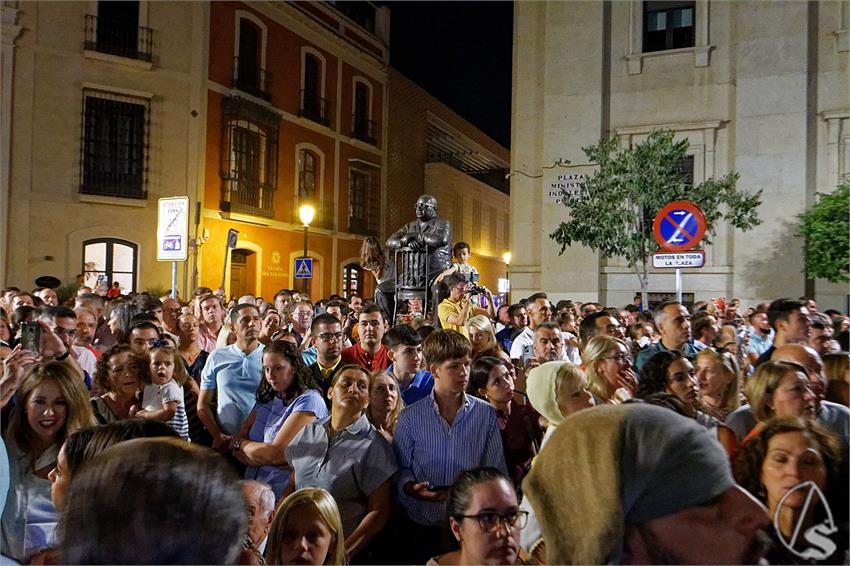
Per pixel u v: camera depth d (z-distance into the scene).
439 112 35.38
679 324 5.48
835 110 15.63
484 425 3.93
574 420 1.36
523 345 7.04
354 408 3.78
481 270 38.66
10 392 3.73
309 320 7.25
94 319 6.18
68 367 3.36
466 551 2.50
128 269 19.42
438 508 3.77
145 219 19.55
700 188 14.23
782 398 3.26
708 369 4.08
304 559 2.84
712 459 1.25
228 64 21.78
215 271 21.34
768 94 16.06
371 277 29.58
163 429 2.45
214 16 21.17
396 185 30.97
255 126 22.72
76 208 18.44
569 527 1.26
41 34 17.83
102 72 18.91
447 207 33.59
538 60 19.00
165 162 20.00
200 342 7.10
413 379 5.02
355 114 28.33
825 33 15.91
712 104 16.83
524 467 4.20
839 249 13.41
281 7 23.83
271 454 4.02
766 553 1.28
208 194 21.08
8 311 8.12
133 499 1.12
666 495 1.21
